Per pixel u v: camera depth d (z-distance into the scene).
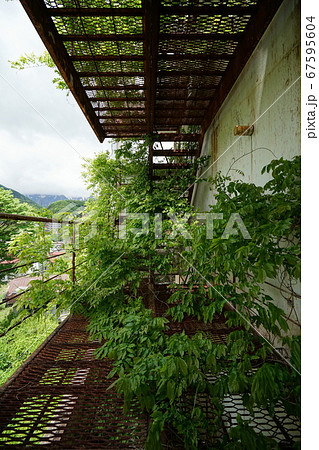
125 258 2.83
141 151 4.34
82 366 1.64
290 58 1.71
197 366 1.23
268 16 1.89
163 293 3.11
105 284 2.44
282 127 1.82
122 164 4.71
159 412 1.12
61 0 1.94
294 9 1.64
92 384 1.47
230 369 1.33
